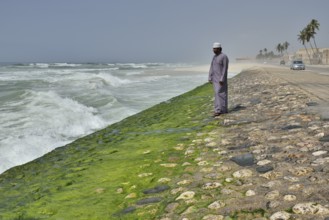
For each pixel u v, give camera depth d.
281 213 3.19
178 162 5.59
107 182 5.11
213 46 9.61
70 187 5.12
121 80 35.19
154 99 19.28
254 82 20.91
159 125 9.83
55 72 58.56
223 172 4.72
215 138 6.98
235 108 10.79
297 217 3.07
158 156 6.16
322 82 17.84
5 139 9.12
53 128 10.73
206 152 5.95
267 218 3.15
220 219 3.30
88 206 4.24
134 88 26.73
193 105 13.62
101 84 28.34
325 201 3.29
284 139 6.08
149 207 3.92
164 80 37.75
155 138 7.98
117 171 5.60
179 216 3.54
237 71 59.09
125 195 4.46
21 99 16.39
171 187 4.47
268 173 4.38
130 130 9.60
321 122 7.08
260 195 3.72
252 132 7.01
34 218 4.07
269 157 5.10
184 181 4.59
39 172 6.29
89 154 7.24
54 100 15.89
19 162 7.61
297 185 3.80
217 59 9.57
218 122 8.79
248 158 5.22
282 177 4.17
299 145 5.53
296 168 4.41
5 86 26.95
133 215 3.78
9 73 53.41
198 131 8.05
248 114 9.38
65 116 12.34
